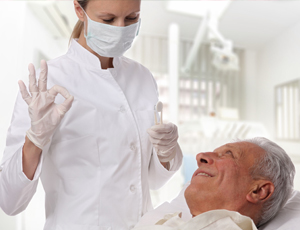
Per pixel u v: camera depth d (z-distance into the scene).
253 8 5.23
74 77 1.08
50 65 1.09
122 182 1.05
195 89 6.79
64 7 3.04
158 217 1.19
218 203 1.09
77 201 1.01
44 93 0.87
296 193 1.31
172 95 4.05
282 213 1.17
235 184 1.08
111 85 1.11
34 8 2.93
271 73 6.66
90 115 1.04
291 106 6.02
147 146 1.15
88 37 1.04
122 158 1.05
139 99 1.19
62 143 1.01
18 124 0.97
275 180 1.10
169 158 1.18
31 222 2.73
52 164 1.04
